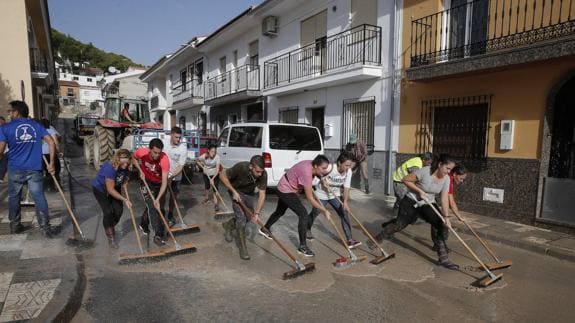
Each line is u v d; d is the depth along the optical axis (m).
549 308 3.63
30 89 12.66
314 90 11.79
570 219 5.99
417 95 8.48
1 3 12.23
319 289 3.91
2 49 12.32
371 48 9.66
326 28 11.44
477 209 7.29
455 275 4.38
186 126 23.48
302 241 4.92
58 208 6.98
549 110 6.23
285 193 4.99
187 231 5.78
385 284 4.08
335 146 11.05
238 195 4.76
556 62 6.01
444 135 8.03
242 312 3.38
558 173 6.42
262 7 12.98
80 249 4.79
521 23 6.53
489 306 3.64
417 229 6.37
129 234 5.64
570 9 5.84
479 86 7.24
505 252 5.30
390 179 9.21
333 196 5.21
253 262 4.62
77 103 63.19
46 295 3.42
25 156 5.05
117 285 3.85
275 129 8.75
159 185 5.40
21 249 4.67
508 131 6.74
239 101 16.36
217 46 18.36
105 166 4.80
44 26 18.78
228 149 9.77
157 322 3.17
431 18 8.04
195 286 3.89
